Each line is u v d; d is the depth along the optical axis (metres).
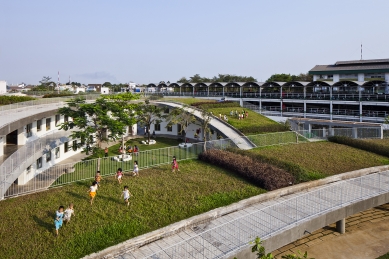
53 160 30.94
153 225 14.65
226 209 16.16
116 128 24.84
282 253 15.48
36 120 29.12
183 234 14.19
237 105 50.50
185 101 51.75
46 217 15.41
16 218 15.28
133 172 22.27
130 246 12.95
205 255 12.08
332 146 30.98
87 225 14.55
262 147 30.14
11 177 19.50
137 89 75.19
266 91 59.50
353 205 16.66
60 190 19.27
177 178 21.39
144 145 39.09
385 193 18.19
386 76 57.44
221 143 29.28
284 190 18.47
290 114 52.31
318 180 20.14
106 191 18.91
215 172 22.77
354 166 23.89
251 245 12.46
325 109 51.00
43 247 12.78
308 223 14.69
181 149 27.03
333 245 16.27
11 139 28.22
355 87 47.62
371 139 34.81
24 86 108.75
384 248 15.99
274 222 14.57
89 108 24.88
